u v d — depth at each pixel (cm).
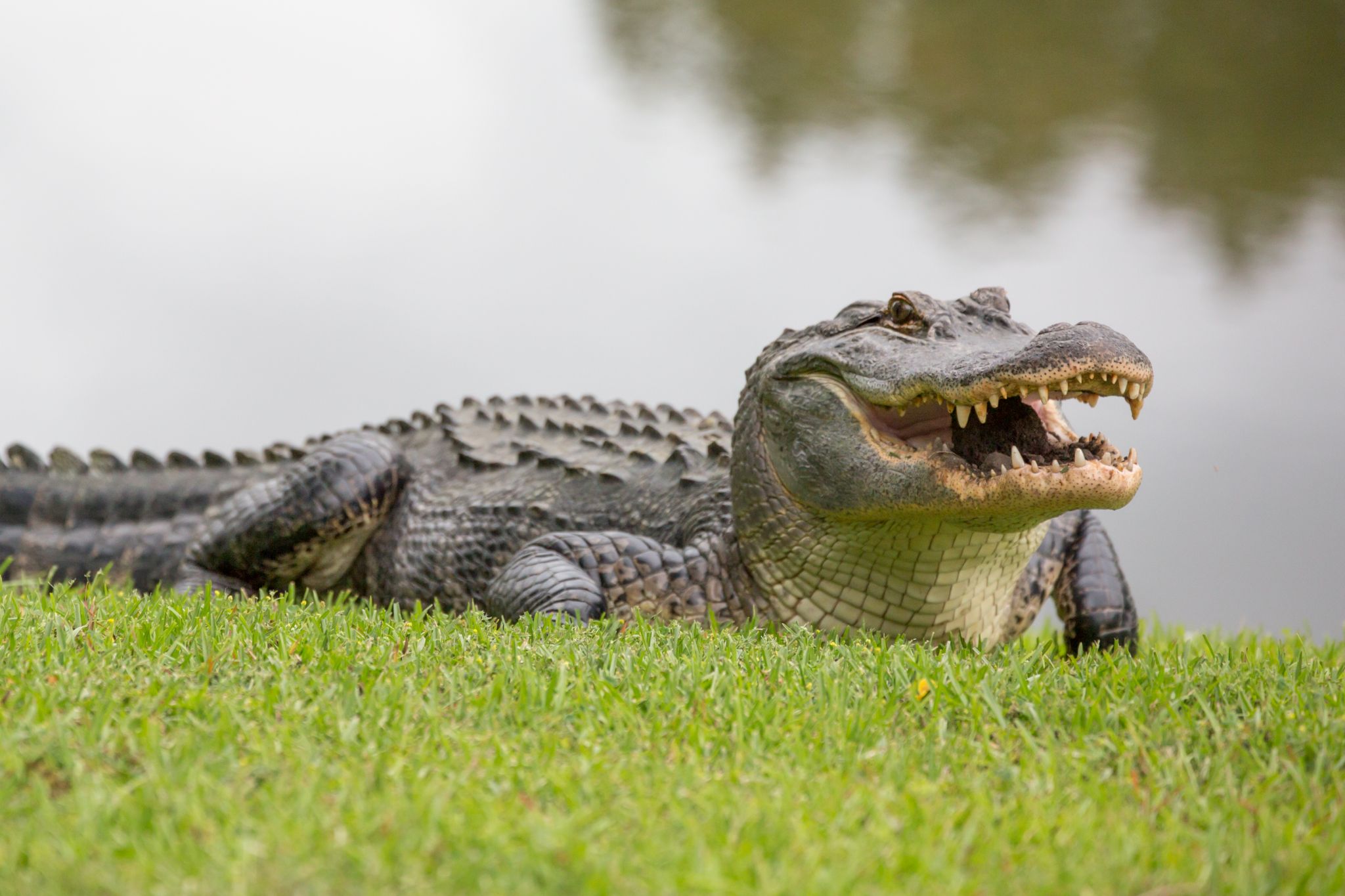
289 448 2727
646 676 1416
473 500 2362
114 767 1115
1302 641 1997
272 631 1555
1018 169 7825
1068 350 1566
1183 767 1221
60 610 1666
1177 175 7444
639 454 2322
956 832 1051
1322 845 1056
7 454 2742
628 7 9938
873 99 8762
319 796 1052
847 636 1905
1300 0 8288
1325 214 7050
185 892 900
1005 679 1459
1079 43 8450
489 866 945
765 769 1158
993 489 1631
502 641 1541
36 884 914
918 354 1733
